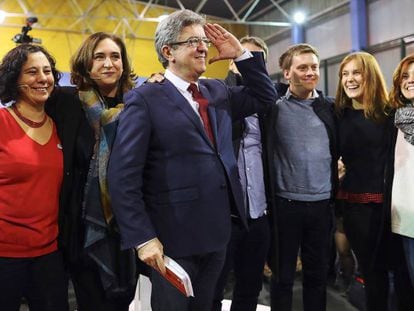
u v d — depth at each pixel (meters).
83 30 9.45
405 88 1.97
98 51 1.73
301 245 2.20
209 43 1.56
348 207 2.16
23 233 1.54
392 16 7.08
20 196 1.53
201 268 1.54
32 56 1.59
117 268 1.65
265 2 9.77
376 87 2.08
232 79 2.10
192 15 1.49
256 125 2.14
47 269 1.60
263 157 2.12
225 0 9.13
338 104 2.20
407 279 2.13
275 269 2.13
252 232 2.12
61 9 9.30
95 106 1.69
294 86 2.14
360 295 2.91
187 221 1.43
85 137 1.65
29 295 1.62
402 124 1.93
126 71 1.85
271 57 10.23
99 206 1.59
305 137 2.09
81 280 1.70
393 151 2.01
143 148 1.41
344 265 3.38
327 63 8.53
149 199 1.46
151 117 1.43
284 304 2.15
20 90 1.60
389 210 2.02
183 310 1.49
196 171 1.44
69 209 1.65
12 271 1.54
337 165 2.22
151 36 10.14
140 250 1.37
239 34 10.63
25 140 1.57
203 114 1.53
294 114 2.12
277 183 2.13
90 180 1.61
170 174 1.43
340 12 8.23
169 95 1.47
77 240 1.65
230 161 1.55
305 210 2.08
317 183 2.09
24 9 8.71
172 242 1.42
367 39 7.61
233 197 1.55
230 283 3.52
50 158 1.59
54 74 1.72
